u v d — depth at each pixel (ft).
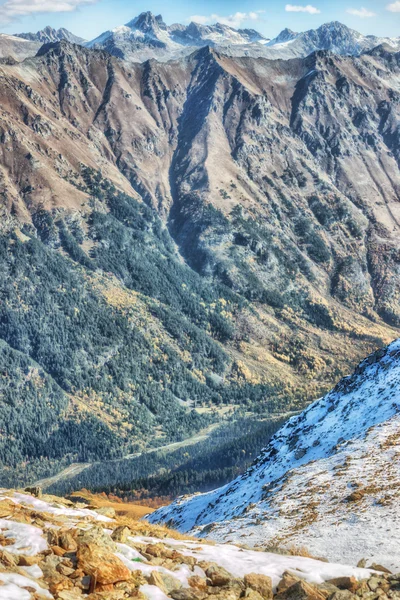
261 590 74.13
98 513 102.12
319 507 164.04
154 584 69.97
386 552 116.67
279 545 134.41
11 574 63.87
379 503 153.07
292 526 152.25
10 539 72.64
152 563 76.13
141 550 80.48
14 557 68.18
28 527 75.46
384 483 170.60
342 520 146.00
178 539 97.30
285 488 196.24
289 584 76.18
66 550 72.08
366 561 112.57
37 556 70.18
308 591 74.13
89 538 73.72
